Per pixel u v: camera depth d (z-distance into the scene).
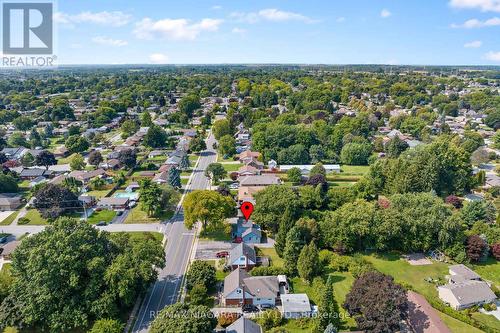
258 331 56.47
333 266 77.12
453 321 62.34
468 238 81.75
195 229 95.31
